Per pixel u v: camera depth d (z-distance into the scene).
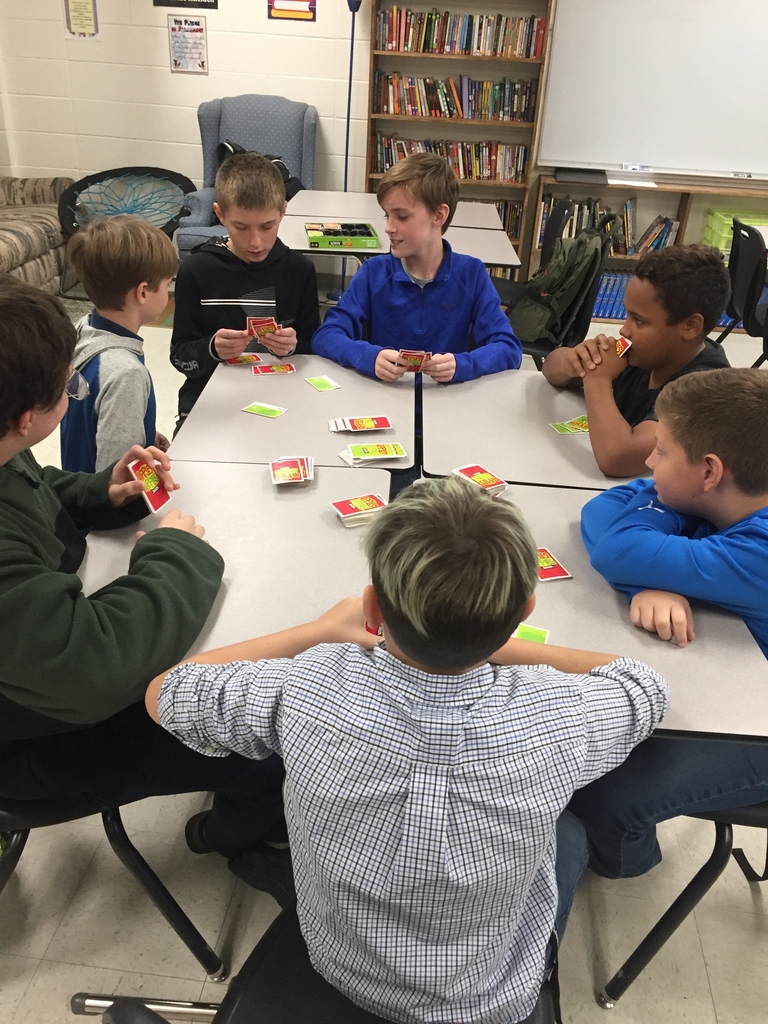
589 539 1.36
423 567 0.72
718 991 1.44
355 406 1.90
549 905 0.90
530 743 0.75
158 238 1.73
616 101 4.80
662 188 4.86
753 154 4.91
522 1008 0.86
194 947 1.37
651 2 4.53
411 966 0.79
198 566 1.18
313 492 1.49
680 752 1.29
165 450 1.91
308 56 5.01
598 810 1.26
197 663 0.95
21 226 4.51
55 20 5.00
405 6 4.79
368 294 2.37
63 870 1.61
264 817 1.42
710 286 1.68
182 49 5.04
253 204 2.14
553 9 4.55
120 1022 0.79
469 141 5.14
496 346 2.18
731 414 1.16
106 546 1.34
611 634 1.18
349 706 0.76
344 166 5.34
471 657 0.76
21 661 0.96
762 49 4.62
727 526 1.27
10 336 0.96
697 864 1.68
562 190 5.16
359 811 0.74
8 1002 1.38
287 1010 0.89
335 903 0.80
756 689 1.08
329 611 1.11
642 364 1.83
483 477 1.57
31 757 1.18
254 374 2.05
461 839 0.73
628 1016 1.40
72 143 5.38
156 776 1.25
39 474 1.33
